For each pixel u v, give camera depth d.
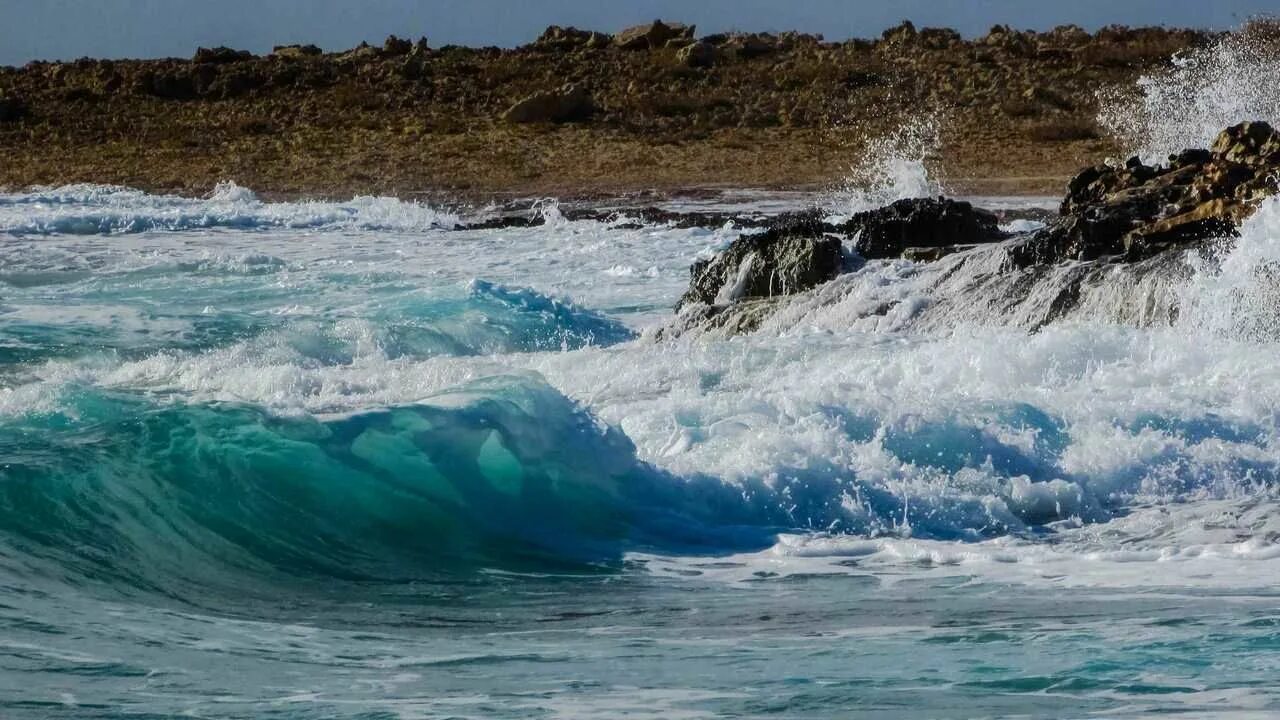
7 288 79.75
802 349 50.94
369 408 34.09
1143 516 34.53
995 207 117.38
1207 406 40.81
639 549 32.00
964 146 158.00
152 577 28.19
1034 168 144.50
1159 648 22.31
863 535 33.41
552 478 33.75
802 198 130.00
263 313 68.62
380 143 166.12
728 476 35.00
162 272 86.56
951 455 36.84
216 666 21.95
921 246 66.94
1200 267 50.69
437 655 23.16
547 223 113.56
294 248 99.31
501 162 154.75
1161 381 43.84
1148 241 54.78
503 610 27.12
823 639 23.83
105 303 73.56
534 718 19.14
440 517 32.31
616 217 115.19
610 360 50.81
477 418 33.53
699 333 62.22
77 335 62.44
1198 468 36.94
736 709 19.58
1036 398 41.22
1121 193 59.75
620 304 76.31
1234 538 32.28
